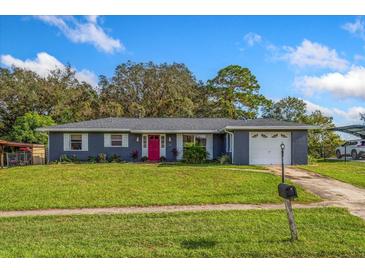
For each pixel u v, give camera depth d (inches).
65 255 241.0
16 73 1642.5
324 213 357.4
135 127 1041.5
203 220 332.8
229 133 930.7
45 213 373.1
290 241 265.0
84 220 340.2
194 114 1707.7
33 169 704.4
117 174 622.5
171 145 1060.5
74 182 549.3
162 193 466.3
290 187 266.8
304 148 896.3
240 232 290.2
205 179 568.1
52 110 1615.4
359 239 269.0
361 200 431.5
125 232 295.6
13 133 1352.1
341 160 1104.8
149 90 1894.7
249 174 620.4
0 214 372.2
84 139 1027.3
